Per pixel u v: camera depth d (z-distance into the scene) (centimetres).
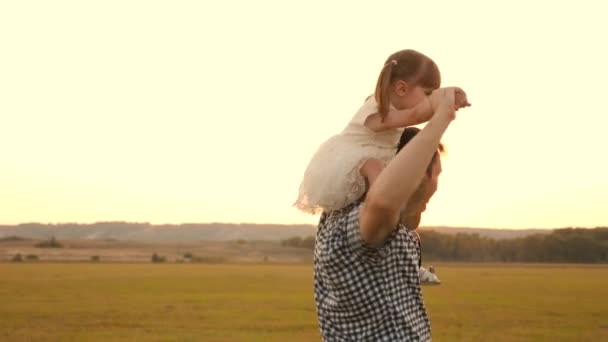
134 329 2222
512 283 5869
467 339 1967
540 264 15662
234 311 2944
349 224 227
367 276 228
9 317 2631
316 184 236
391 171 208
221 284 5509
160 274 7600
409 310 232
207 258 17962
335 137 243
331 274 232
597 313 2914
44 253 18350
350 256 228
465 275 7912
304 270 9575
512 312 2927
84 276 6875
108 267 10400
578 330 2259
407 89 232
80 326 2312
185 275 7362
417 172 206
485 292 4494
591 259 16188
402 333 229
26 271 8212
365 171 231
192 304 3369
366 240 222
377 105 230
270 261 17675
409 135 241
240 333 2103
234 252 19925
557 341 1962
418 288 238
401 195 209
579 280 6569
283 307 3181
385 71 231
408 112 221
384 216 214
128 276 6969
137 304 3341
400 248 230
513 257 16450
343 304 232
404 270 232
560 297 4012
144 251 19838
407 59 233
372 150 234
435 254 16100
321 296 242
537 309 3112
